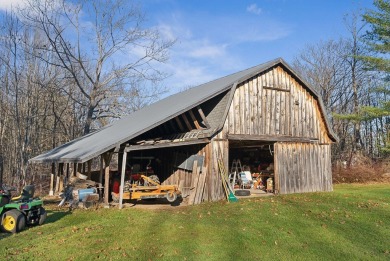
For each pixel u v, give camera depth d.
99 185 14.51
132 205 13.67
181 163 16.34
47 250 7.48
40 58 27.16
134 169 16.02
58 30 27.53
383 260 7.13
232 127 15.18
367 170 26.14
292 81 17.44
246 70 18.33
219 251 7.45
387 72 26.78
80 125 35.34
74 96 33.22
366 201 13.99
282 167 16.64
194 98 15.82
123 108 31.28
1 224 9.13
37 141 30.47
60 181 19.53
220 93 15.27
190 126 15.91
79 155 12.96
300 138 17.31
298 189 17.00
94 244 7.88
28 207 9.64
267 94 16.50
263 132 16.09
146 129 13.15
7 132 30.30
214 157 14.57
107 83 31.25
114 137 14.52
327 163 18.22
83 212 12.00
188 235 8.66
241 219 10.48
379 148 29.52
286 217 10.81
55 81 29.86
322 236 8.78
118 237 8.48
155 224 9.90
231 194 14.39
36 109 30.12
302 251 7.61
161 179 18.66
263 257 7.17
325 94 39.53
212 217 10.88
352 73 37.34
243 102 15.67
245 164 23.66
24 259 6.93
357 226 9.83
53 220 10.75
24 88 29.44
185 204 13.90
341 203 13.48
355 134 35.59
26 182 27.34
